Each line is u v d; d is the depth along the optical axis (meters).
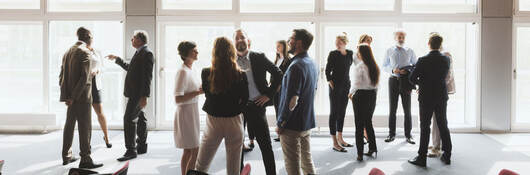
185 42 3.24
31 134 6.10
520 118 6.52
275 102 4.79
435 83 4.15
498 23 6.24
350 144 5.23
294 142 2.98
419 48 6.46
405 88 5.49
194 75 3.31
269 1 6.40
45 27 6.43
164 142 5.52
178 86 3.18
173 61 6.53
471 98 6.52
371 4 6.38
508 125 6.35
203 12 6.36
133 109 4.52
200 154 2.92
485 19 6.25
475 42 6.33
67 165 4.24
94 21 6.48
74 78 3.99
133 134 4.57
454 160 4.54
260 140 3.11
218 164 4.30
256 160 4.49
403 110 5.99
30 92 6.67
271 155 3.10
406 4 6.38
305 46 2.98
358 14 6.32
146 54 4.41
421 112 4.23
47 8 6.42
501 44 6.26
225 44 2.78
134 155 4.60
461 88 6.62
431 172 4.05
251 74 3.16
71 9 6.46
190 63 3.29
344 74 4.90
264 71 3.20
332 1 6.42
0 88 6.68
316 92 6.40
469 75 6.55
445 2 6.35
